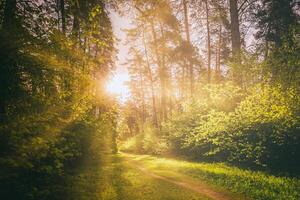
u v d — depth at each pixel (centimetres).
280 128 1597
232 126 1800
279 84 1564
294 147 1672
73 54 747
